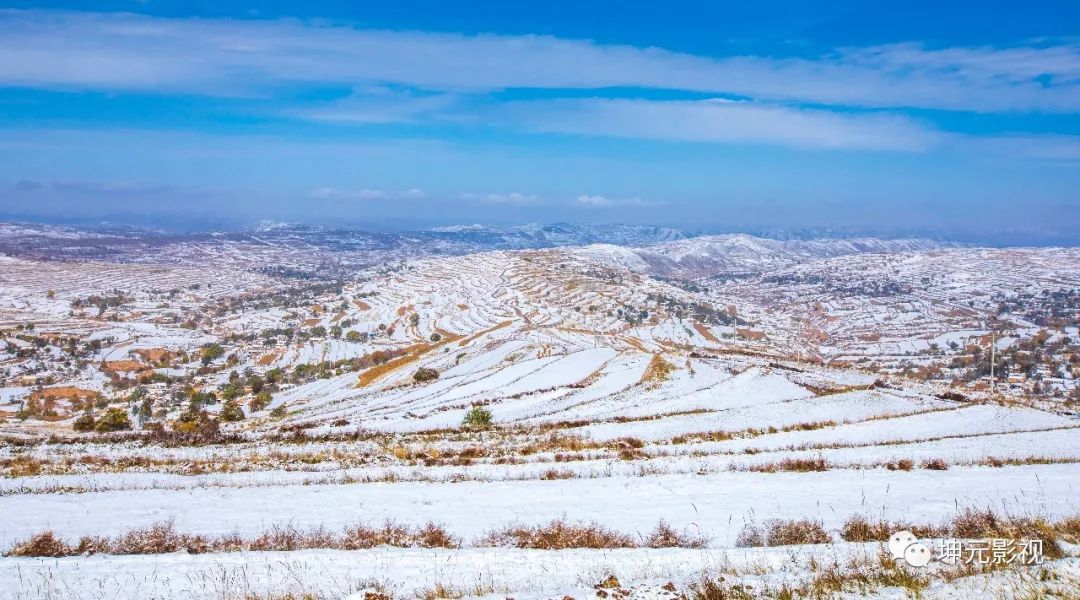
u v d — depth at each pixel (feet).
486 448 113.39
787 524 54.54
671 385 198.08
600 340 398.21
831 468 88.74
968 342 626.23
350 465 97.19
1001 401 171.01
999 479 80.43
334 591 40.22
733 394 178.09
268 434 141.08
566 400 185.16
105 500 73.10
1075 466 90.63
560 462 98.02
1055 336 635.66
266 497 74.43
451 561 46.93
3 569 46.19
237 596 39.96
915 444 114.01
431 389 238.27
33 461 103.04
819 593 32.04
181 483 83.30
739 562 43.27
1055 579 30.99
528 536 54.03
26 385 414.62
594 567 44.16
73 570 46.03
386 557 48.32
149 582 43.19
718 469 88.63
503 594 37.01
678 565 44.01
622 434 127.44
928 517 60.03
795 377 208.03
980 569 34.73
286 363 455.63
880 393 175.32
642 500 70.85
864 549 44.50
